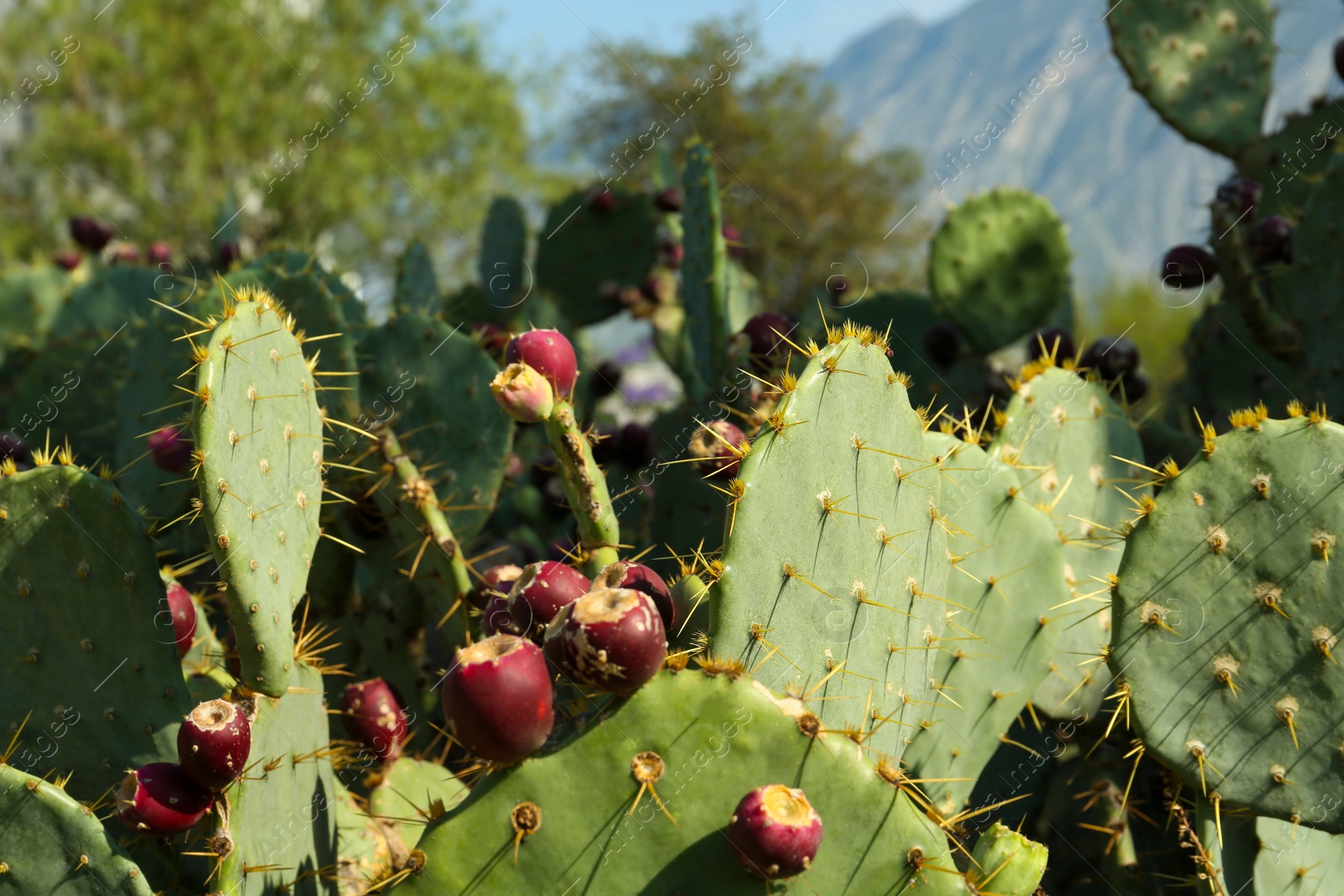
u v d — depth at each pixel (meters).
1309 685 1.96
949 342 4.18
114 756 2.10
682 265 3.73
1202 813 2.25
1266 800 1.98
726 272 3.52
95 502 2.01
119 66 15.01
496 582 2.45
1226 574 2.01
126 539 2.02
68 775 2.10
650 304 5.89
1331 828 1.96
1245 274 3.41
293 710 2.11
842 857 1.58
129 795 1.79
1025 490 2.63
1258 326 3.47
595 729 1.56
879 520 1.95
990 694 2.34
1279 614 1.97
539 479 4.64
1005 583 2.38
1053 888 2.84
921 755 2.24
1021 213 4.19
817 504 1.84
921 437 2.06
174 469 3.11
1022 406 2.63
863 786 1.57
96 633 2.06
